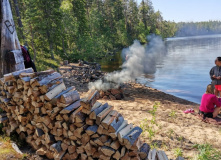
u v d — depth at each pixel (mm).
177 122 5738
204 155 3645
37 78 3264
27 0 24562
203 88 12617
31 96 3424
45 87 3230
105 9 73562
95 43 38250
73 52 31750
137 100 8859
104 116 2926
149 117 6047
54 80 3494
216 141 4512
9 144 3703
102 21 61438
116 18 76312
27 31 20422
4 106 4199
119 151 2807
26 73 3611
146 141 4488
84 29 41750
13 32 5266
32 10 24297
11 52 5070
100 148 2922
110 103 7895
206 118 5934
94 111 2873
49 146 3424
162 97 10102
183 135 4801
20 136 4031
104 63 29375
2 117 4297
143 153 2965
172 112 6371
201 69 20234
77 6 40969
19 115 3770
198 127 5367
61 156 3279
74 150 3225
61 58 28375
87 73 16344
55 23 27578
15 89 3762
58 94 3234
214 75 6934
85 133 2986
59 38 30156
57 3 27500
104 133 2852
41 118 3393
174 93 11625
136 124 5430
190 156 3855
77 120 2973
